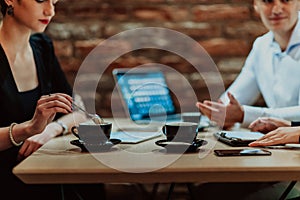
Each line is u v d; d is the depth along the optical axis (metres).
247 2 3.17
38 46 2.15
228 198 1.81
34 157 1.45
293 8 2.20
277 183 1.88
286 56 2.27
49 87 2.11
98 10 3.18
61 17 3.18
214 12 3.18
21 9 1.80
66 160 1.40
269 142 1.63
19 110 1.92
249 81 2.53
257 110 2.16
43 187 1.86
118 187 2.29
